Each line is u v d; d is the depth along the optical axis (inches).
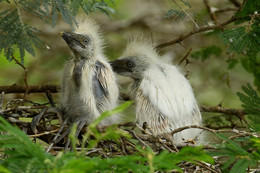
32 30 361.7
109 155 347.9
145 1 652.7
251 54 420.8
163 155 237.1
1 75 557.9
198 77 592.7
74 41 385.1
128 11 644.7
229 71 597.3
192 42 599.8
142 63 462.3
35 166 219.3
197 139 421.1
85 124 381.7
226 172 326.0
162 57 490.3
